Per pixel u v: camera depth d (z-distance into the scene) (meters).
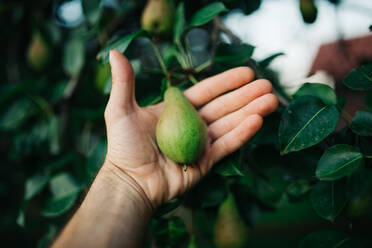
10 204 0.80
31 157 0.46
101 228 0.27
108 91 0.34
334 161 0.27
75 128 0.51
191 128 0.29
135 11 0.51
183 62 0.36
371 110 0.33
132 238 0.28
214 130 0.33
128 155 0.31
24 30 0.58
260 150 0.35
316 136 0.28
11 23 0.58
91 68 0.49
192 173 0.32
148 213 0.31
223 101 0.34
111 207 0.29
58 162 0.41
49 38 0.51
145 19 0.38
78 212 0.30
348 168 0.27
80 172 0.41
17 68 0.59
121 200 0.30
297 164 0.34
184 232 0.35
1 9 0.56
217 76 0.34
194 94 0.34
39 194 0.40
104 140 0.37
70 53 0.46
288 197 0.36
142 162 0.31
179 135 0.28
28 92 0.45
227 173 0.31
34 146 0.47
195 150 0.29
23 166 0.46
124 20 0.52
